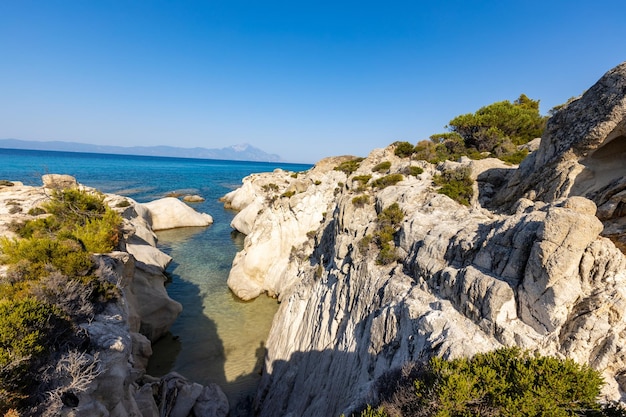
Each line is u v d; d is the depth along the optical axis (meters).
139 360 18.95
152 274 25.81
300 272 28.34
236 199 80.12
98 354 10.52
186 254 43.94
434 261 12.83
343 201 23.38
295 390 16.53
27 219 24.97
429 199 17.78
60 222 22.97
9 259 14.50
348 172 34.75
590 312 8.11
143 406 13.98
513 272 9.80
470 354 8.63
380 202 19.98
